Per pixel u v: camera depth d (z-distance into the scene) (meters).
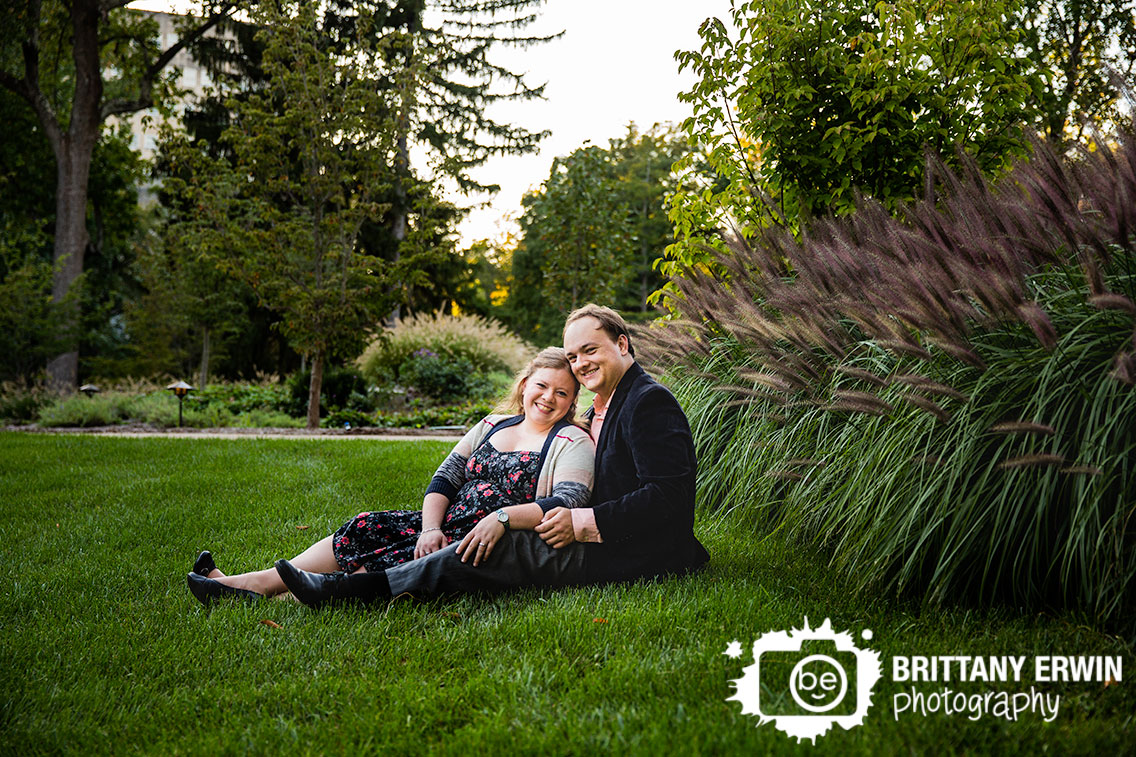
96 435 9.56
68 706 2.08
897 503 2.59
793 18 4.89
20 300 15.77
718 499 3.91
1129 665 2.02
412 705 1.94
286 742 1.81
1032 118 4.63
